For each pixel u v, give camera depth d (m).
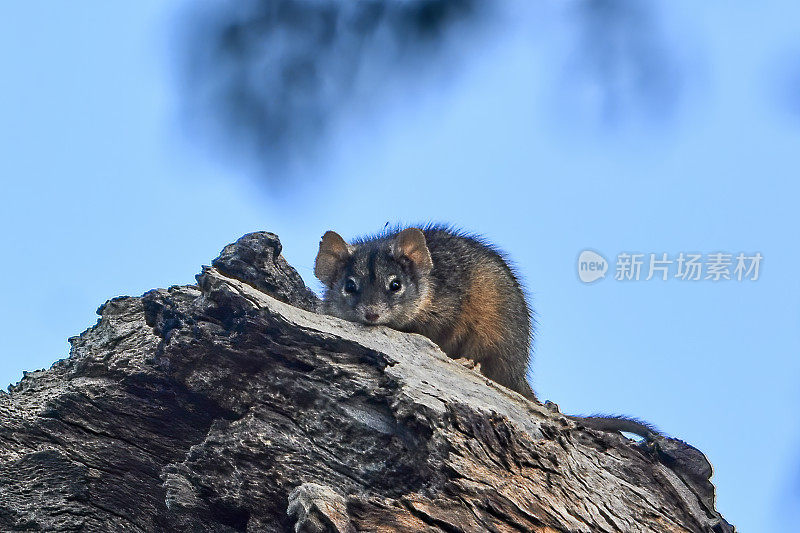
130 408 11.95
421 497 9.66
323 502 9.25
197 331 10.95
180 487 10.58
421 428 9.95
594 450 11.52
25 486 11.93
